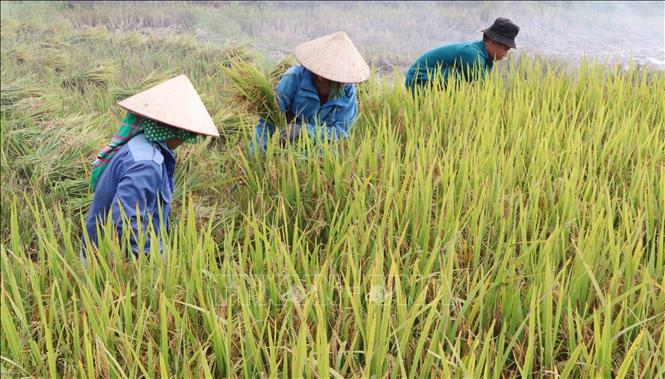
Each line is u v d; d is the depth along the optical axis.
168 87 3.00
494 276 2.86
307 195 3.75
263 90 4.20
